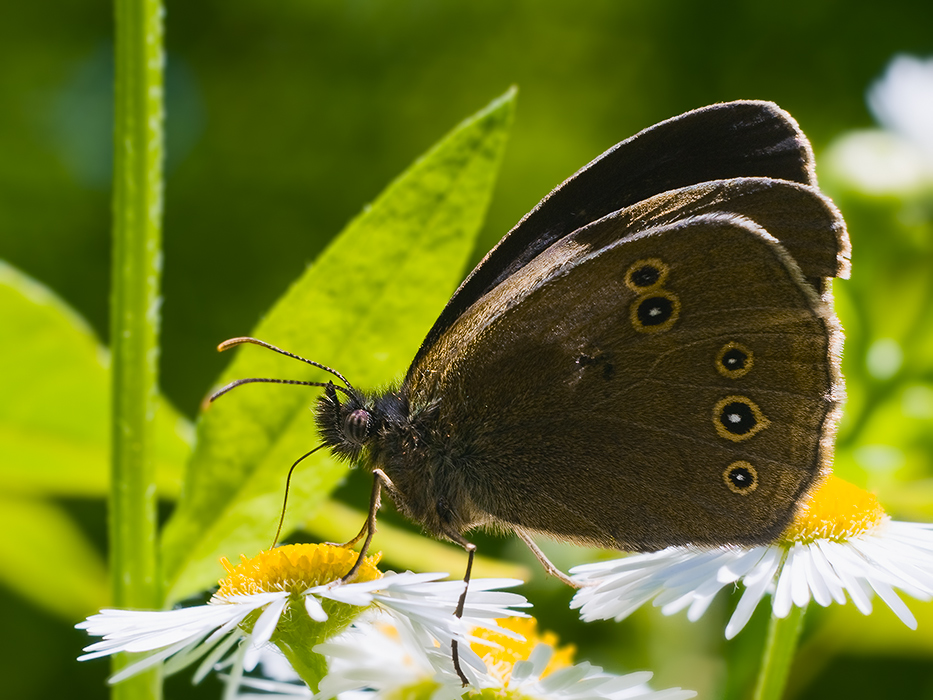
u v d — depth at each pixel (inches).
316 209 22.0
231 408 11.3
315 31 23.3
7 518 12.3
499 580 11.1
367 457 11.4
